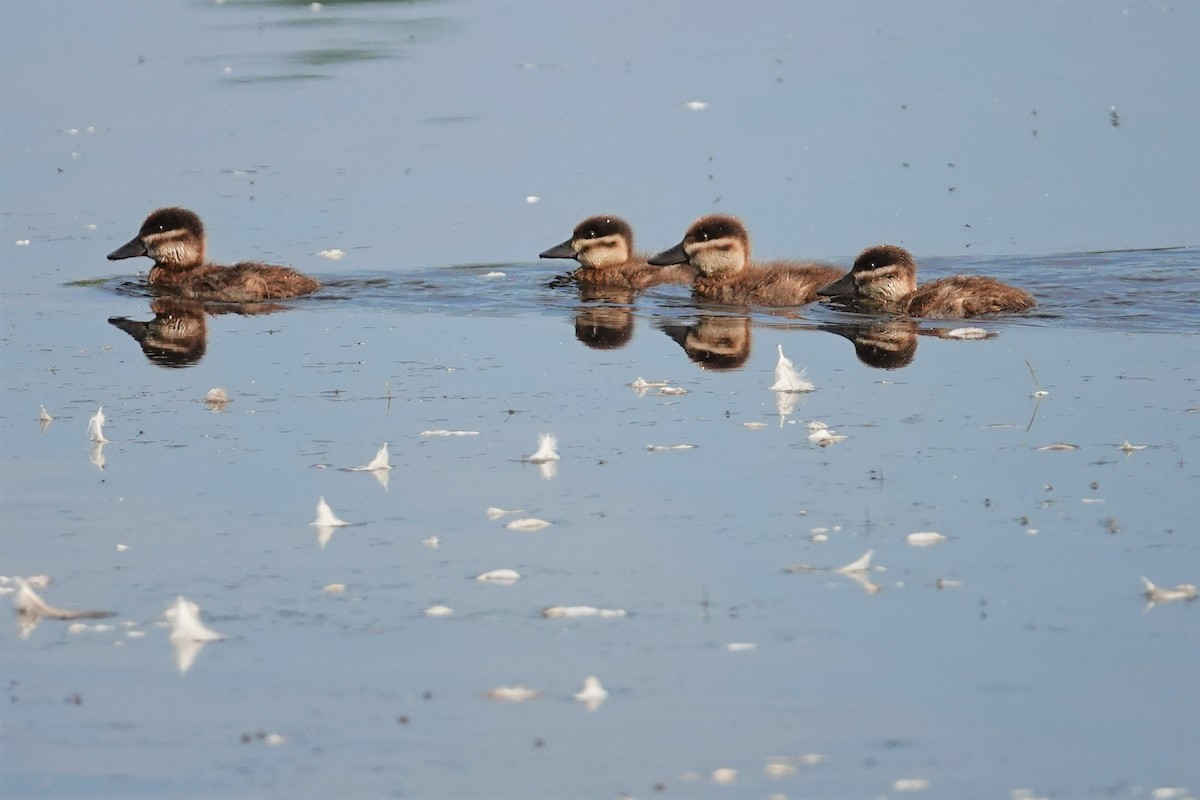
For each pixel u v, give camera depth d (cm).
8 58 3969
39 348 2066
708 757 955
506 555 1298
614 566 1270
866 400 1769
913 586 1220
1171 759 945
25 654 1123
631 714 1013
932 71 3688
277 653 1117
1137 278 2336
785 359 1830
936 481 1469
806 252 2562
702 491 1453
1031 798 902
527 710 1022
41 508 1434
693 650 1111
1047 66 3688
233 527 1378
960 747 966
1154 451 1541
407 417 1725
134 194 2902
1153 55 3753
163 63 3894
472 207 2811
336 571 1270
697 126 3291
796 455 1562
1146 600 1185
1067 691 1040
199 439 1652
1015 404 1733
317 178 2989
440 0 4722
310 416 1734
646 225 2705
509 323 2209
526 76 3738
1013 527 1343
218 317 2250
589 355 2012
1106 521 1352
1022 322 2134
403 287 2416
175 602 1213
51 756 970
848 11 4422
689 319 2234
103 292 2403
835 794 909
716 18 4372
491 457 1572
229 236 2656
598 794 912
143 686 1067
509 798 909
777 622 1156
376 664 1096
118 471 1545
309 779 936
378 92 3603
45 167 3072
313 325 2192
